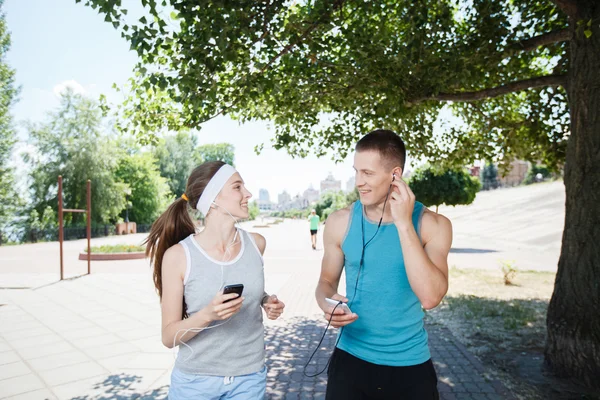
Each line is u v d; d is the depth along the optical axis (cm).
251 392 200
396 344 200
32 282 1053
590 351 385
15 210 3133
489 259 1529
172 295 196
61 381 420
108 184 3700
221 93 481
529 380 409
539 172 6384
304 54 509
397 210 187
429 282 182
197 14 367
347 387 205
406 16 466
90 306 780
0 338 576
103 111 559
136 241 3027
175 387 200
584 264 391
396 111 499
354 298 209
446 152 793
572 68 406
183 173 5891
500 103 747
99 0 324
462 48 514
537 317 670
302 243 2408
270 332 614
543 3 565
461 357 488
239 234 215
